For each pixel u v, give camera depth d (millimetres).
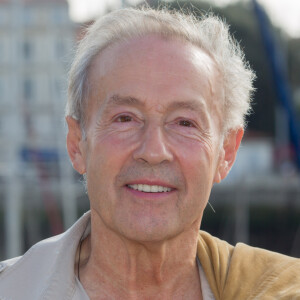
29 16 16109
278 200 26594
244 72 2180
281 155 29703
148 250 1934
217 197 25297
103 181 1890
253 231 26406
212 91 1979
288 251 25969
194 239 2033
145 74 1883
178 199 1890
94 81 1977
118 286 2002
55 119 15469
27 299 2021
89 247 2154
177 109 1893
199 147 1914
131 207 1859
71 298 1986
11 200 14273
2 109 17438
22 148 15344
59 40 15602
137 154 1845
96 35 2021
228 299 1946
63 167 15570
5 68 19016
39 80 20891
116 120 1909
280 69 17094
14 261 2172
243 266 2037
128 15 2010
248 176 26438
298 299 1841
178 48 1932
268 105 32812
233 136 2152
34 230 21656
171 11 2170
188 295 2033
